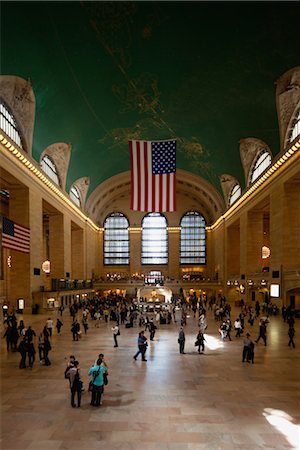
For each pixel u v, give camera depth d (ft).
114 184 143.33
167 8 56.39
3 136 63.57
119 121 94.38
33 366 35.73
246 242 108.27
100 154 114.11
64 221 109.40
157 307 91.61
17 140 75.77
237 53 64.34
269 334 55.31
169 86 77.92
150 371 33.78
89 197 138.62
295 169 71.77
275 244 83.51
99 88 77.87
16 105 71.15
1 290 97.25
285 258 78.18
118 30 61.41
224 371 33.86
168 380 30.81
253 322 69.26
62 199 105.09
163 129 99.60
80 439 19.79
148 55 67.77
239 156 102.27
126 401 25.55
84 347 45.62
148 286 137.59
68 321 72.02
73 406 24.41
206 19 58.18
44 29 58.39
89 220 142.72
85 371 33.83
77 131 93.35
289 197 78.74
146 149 59.41
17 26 55.47
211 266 163.12
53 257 107.86
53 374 32.63
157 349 44.55
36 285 84.38
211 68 69.92
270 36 58.54
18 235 66.95
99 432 20.62
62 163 102.42
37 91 70.85
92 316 79.20
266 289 101.09
